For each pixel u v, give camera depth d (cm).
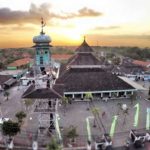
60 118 8031
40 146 6134
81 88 9962
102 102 9775
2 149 6131
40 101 7119
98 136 6638
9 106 9506
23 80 13188
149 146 6266
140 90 11369
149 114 8475
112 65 17200
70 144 6206
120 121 7769
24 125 7438
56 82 10131
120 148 6159
